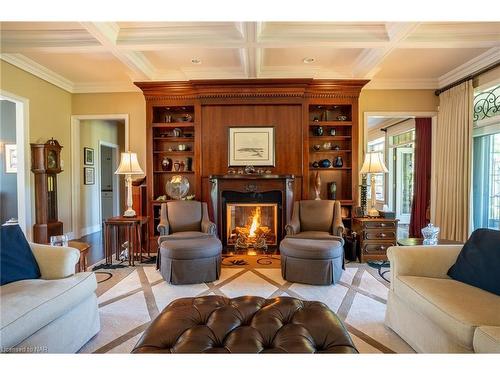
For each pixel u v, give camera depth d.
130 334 2.13
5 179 4.69
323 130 4.83
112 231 4.16
